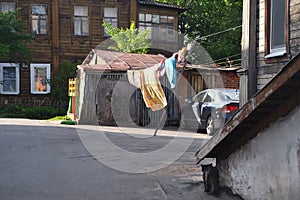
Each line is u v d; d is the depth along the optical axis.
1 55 19.39
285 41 9.20
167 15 25.09
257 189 4.62
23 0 23.28
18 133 11.95
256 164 4.63
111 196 5.15
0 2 23.05
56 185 5.67
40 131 12.67
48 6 23.52
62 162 7.46
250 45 10.00
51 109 20.25
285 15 9.21
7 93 22.61
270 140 4.39
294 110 4.05
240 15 28.08
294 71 3.68
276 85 3.88
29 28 23.34
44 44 23.50
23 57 21.66
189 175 6.52
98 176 6.33
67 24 23.81
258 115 4.38
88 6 24.03
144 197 5.13
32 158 7.77
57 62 23.59
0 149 8.84
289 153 4.14
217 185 5.32
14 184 5.68
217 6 28.89
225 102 12.94
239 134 4.81
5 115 19.34
